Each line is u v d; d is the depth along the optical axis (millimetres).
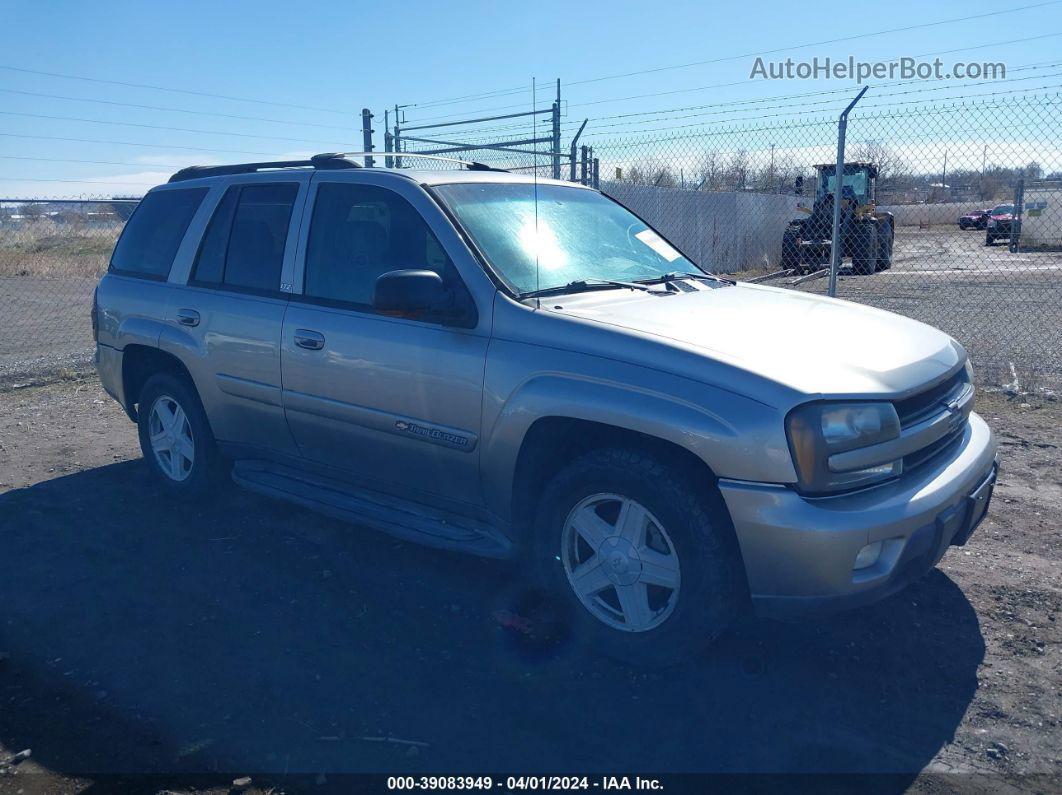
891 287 18125
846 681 3453
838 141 8484
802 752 3039
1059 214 23250
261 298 4660
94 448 6707
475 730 3162
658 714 3254
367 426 4176
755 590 3201
